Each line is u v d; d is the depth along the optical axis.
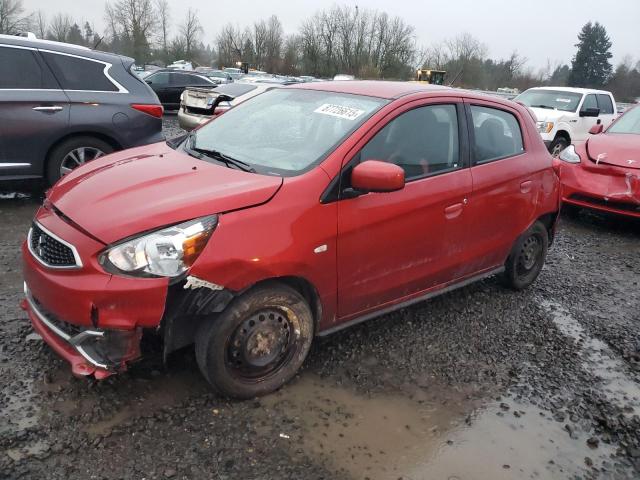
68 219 2.90
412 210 3.55
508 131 4.48
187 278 2.69
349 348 3.71
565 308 4.69
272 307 3.02
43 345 3.41
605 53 81.00
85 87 6.43
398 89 3.88
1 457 2.53
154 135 6.92
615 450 2.97
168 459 2.61
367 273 3.43
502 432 3.04
